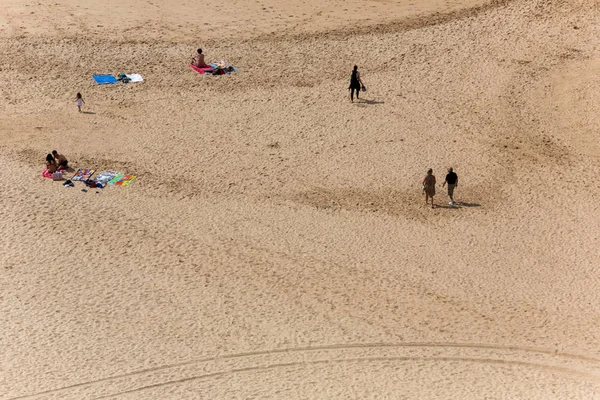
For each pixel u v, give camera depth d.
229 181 35.50
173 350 24.25
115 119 40.66
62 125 39.88
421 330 25.62
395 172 36.50
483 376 23.08
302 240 31.17
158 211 32.94
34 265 28.84
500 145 38.84
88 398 21.88
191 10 53.78
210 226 31.95
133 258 29.50
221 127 40.09
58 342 24.59
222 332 25.25
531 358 24.19
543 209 33.81
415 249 30.81
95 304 26.67
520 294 27.97
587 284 28.62
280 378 22.88
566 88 43.62
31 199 33.31
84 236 30.81
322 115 41.28
